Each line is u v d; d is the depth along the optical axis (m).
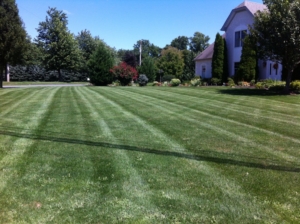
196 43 69.56
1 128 6.23
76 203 2.89
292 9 12.53
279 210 2.75
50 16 43.50
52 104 10.30
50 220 2.59
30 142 5.11
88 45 51.09
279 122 7.05
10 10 19.94
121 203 2.89
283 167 3.89
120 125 6.56
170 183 3.37
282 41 12.78
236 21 21.80
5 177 3.52
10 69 41.03
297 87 14.60
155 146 4.86
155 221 2.57
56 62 42.22
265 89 16.06
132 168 3.84
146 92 15.34
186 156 4.34
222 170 3.77
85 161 4.11
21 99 11.89
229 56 22.75
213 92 15.03
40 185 3.30
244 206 2.82
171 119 7.33
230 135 5.66
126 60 47.03
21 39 20.44
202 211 2.73
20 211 2.73
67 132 5.87
